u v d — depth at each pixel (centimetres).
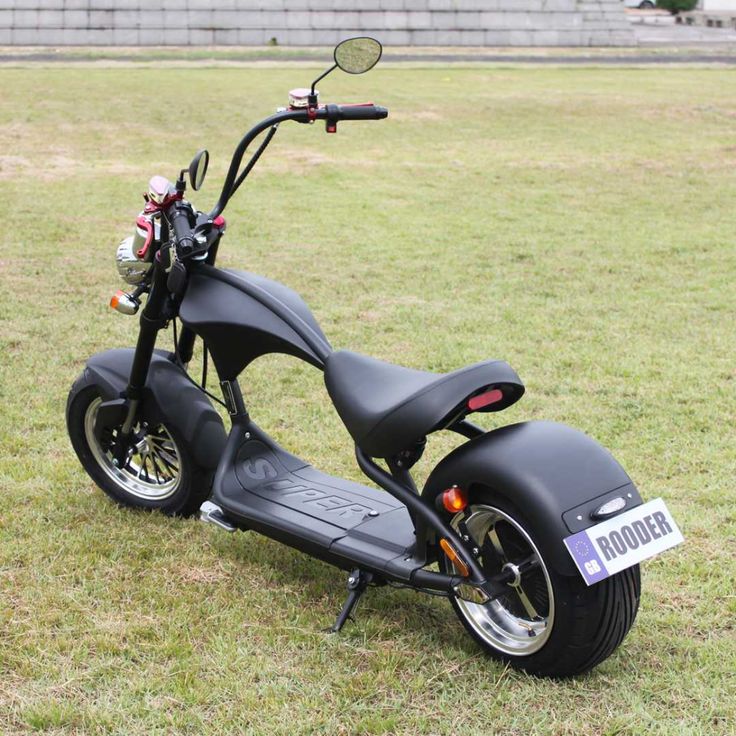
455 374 295
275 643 308
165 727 270
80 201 1080
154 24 3534
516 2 3722
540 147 1510
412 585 304
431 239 932
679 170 1320
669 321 672
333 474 435
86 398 402
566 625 276
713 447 464
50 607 328
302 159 1388
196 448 379
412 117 1797
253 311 349
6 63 2766
